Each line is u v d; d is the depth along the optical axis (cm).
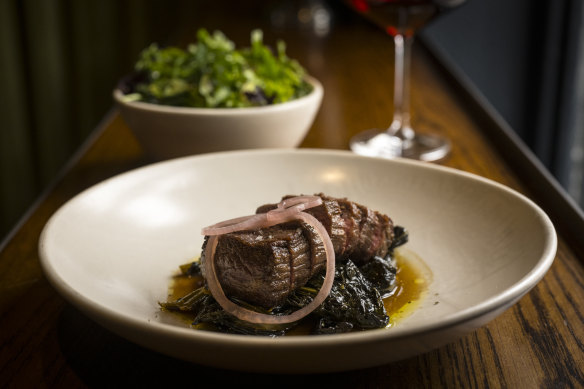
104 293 42
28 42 147
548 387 38
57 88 157
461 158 68
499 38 160
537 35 157
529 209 45
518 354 40
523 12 156
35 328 43
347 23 136
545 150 163
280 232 43
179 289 45
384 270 45
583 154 158
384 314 42
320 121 80
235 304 41
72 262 43
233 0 157
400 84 75
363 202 52
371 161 54
